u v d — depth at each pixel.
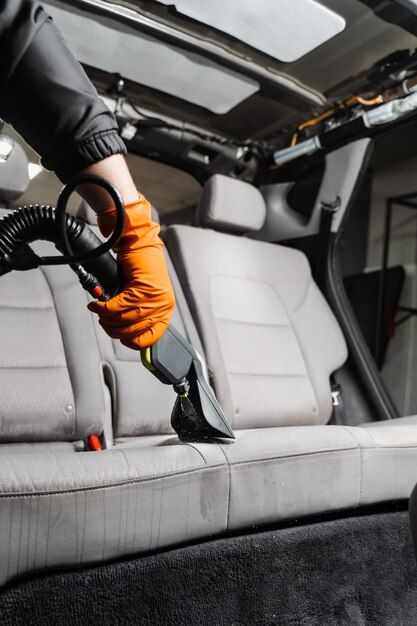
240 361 1.86
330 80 2.19
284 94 2.24
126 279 0.76
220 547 0.92
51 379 1.39
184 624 0.86
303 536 1.02
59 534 0.74
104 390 1.54
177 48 1.93
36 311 1.47
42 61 0.66
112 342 1.60
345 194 2.21
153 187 3.44
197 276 1.91
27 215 0.68
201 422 0.98
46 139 0.69
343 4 1.83
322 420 2.02
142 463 0.84
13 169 1.56
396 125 2.05
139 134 2.28
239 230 2.17
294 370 1.98
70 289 1.55
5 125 1.59
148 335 0.77
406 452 1.20
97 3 1.73
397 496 1.19
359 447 1.12
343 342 2.17
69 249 0.68
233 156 2.47
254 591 0.94
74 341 1.48
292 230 2.40
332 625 1.04
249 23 1.80
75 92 0.67
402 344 4.49
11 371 1.35
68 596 0.76
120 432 1.54
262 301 2.04
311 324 2.13
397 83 2.04
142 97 2.27
